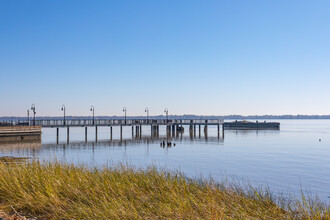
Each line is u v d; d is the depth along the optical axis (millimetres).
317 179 23000
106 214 7488
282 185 20672
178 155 38625
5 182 9883
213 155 38844
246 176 24141
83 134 91188
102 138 70188
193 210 7934
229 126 135500
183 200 8570
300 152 42844
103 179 10320
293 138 73062
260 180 22484
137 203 8406
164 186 9992
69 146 48938
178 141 61438
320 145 54406
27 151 40250
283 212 8828
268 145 53844
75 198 9031
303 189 19453
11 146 46312
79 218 7578
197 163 31562
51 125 59469
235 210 8227
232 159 34906
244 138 71938
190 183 11039
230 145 53250
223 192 9977
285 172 26172
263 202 9516
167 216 7574
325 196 17359
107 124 67250
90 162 30391
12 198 9258
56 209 8102
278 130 120875
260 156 38000
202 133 92750
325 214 8055
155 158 35500
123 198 8766
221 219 7262
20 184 9891
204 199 8773
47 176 10336
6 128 52125
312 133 98000
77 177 10453
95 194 8984
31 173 10789
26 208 8617
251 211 8391
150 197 8992
